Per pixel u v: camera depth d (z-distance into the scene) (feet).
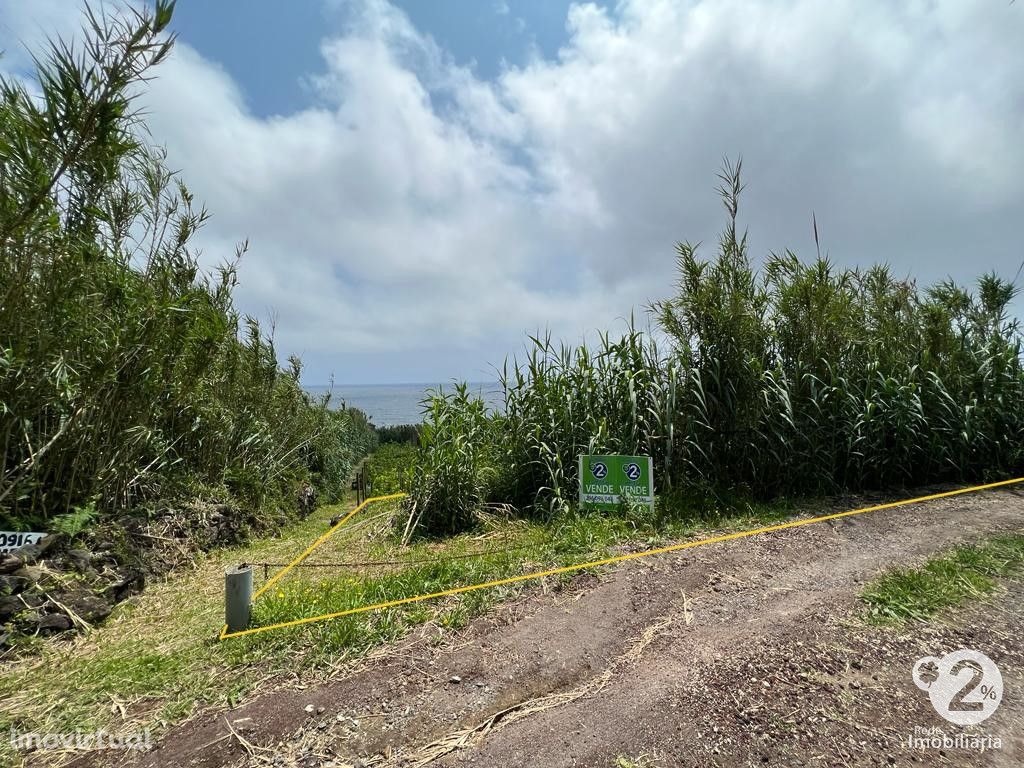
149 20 9.27
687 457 18.65
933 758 5.90
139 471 15.35
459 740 6.40
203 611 11.37
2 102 10.07
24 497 11.48
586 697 7.24
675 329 19.43
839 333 20.51
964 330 24.00
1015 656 7.92
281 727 6.69
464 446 18.66
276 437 26.58
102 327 12.72
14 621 9.75
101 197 13.52
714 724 6.53
